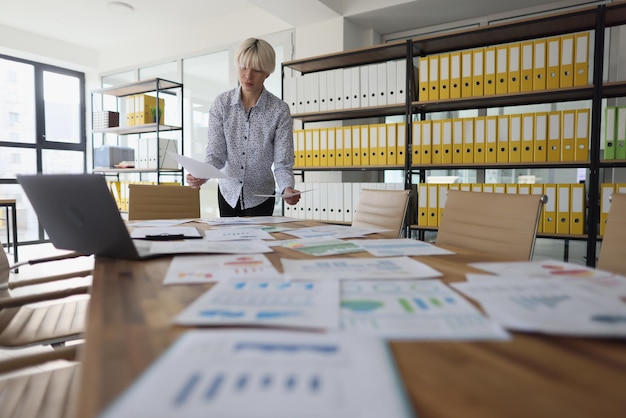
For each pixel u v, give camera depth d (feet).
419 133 9.54
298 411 0.95
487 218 4.90
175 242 3.68
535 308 1.73
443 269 2.58
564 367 1.25
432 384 1.15
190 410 0.95
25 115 16.99
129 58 17.15
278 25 13.38
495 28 8.77
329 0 11.36
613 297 1.89
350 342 1.35
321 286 2.13
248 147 6.75
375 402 0.99
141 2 13.43
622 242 3.71
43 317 4.18
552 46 8.18
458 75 9.11
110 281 2.35
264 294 1.98
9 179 16.63
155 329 1.56
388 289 2.07
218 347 1.30
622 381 1.17
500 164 8.74
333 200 10.71
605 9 7.75
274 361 1.20
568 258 9.73
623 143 7.91
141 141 14.87
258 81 6.41
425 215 9.55
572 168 9.48
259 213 7.06
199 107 15.51
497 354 1.34
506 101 9.31
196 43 15.25
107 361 1.29
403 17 11.83
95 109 18.49
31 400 2.57
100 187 2.64
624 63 9.07
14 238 11.63
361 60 11.06
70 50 17.21
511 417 0.99
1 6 13.66
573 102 10.06
